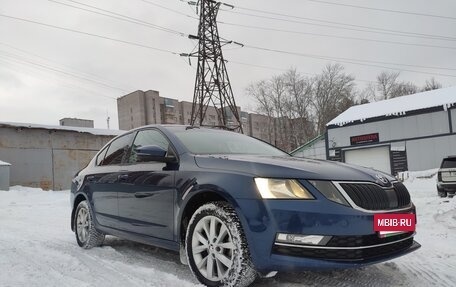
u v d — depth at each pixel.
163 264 4.41
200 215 3.60
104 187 5.03
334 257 3.10
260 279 3.76
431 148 25.64
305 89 58.94
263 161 3.54
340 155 29.88
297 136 58.41
